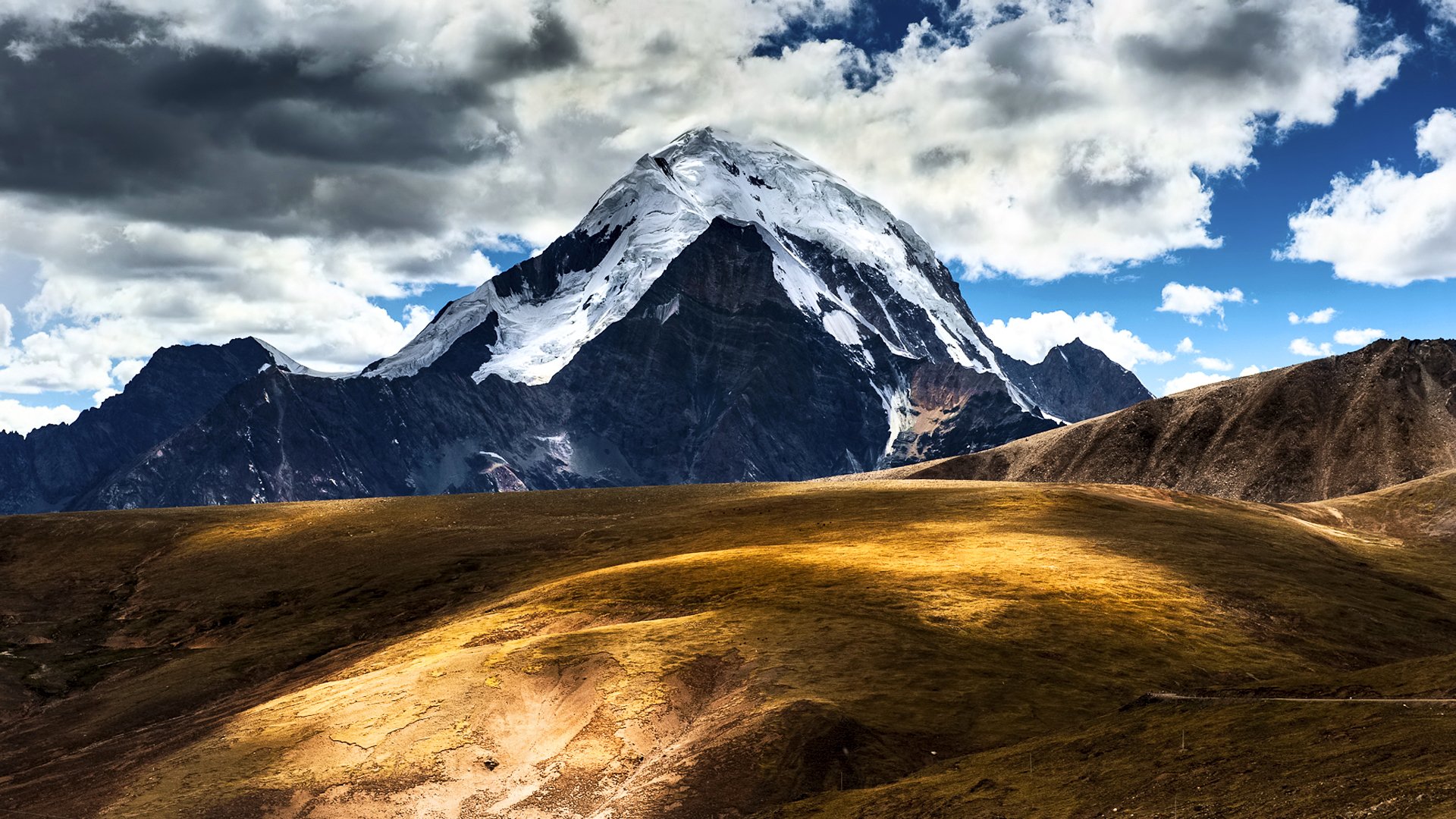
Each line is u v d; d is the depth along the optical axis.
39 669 138.38
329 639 133.25
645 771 70.25
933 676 79.56
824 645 85.31
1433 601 118.19
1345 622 104.00
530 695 81.19
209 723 91.94
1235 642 93.94
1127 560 118.75
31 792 82.81
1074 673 82.19
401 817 68.31
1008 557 117.62
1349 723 54.22
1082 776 58.09
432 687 84.12
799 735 70.00
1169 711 65.56
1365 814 41.88
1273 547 136.25
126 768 83.00
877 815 59.62
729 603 99.69
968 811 56.94
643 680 80.56
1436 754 46.00
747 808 64.69
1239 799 48.47
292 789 71.94
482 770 72.81
